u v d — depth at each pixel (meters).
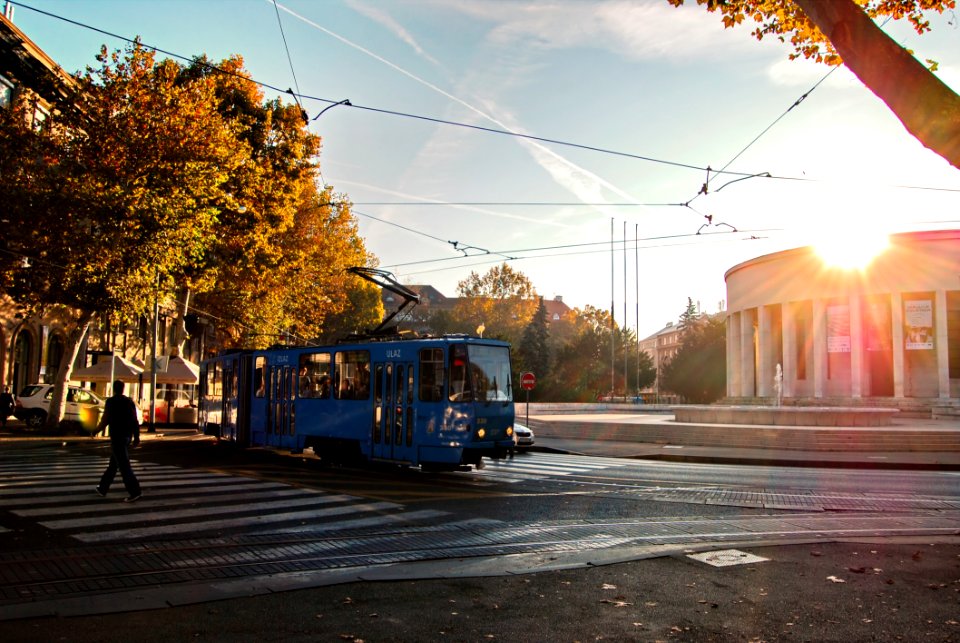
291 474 16.17
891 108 5.32
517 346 89.62
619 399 73.31
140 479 14.61
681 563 7.80
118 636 5.32
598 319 98.62
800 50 9.52
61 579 7.03
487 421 16.30
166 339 48.97
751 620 5.79
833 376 55.62
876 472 19.59
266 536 9.27
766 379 56.75
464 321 90.81
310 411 19.52
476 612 6.02
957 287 46.75
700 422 35.00
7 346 31.67
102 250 25.36
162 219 25.42
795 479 17.44
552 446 27.36
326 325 69.69
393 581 7.05
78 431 28.09
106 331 40.88
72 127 26.28
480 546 8.98
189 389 53.00
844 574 7.30
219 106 33.16
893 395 51.28
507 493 13.97
